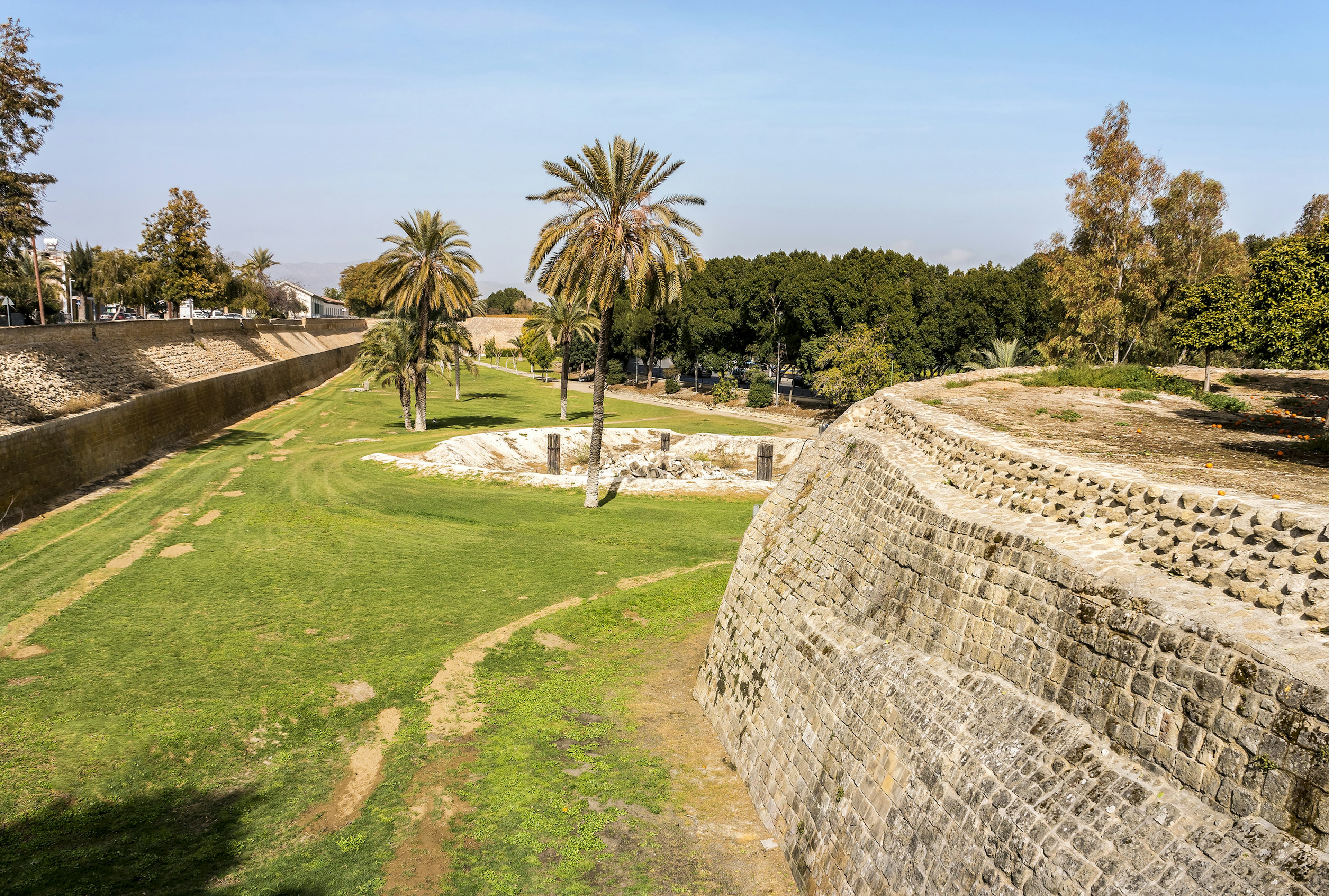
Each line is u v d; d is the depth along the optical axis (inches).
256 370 2391.7
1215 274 1589.6
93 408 1386.6
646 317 3720.5
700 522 1321.4
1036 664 363.9
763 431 2493.8
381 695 653.3
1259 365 1428.4
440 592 916.0
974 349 2425.0
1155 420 795.4
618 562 1073.5
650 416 2851.9
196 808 481.1
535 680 709.3
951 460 561.0
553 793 519.2
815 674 524.7
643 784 543.5
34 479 1119.6
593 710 660.1
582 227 1250.0
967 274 2672.2
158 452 1587.1
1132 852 270.4
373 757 556.1
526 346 4431.6
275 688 647.8
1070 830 293.9
